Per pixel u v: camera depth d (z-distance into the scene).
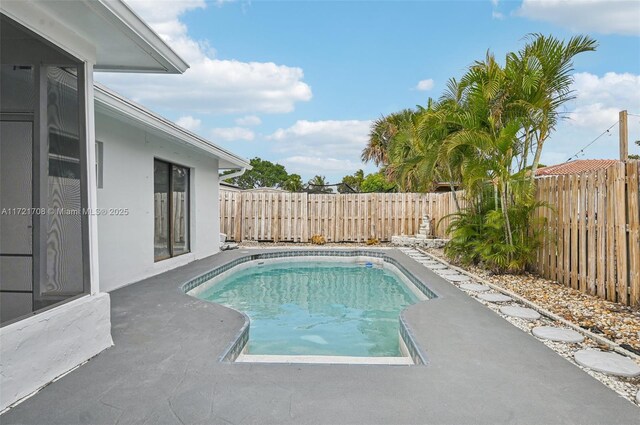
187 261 9.01
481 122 7.61
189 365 3.24
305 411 2.55
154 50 4.01
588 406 2.65
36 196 3.15
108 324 3.65
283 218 14.09
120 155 6.42
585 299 5.62
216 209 11.00
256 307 6.95
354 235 14.04
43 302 3.17
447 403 2.66
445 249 8.99
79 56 3.47
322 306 7.04
